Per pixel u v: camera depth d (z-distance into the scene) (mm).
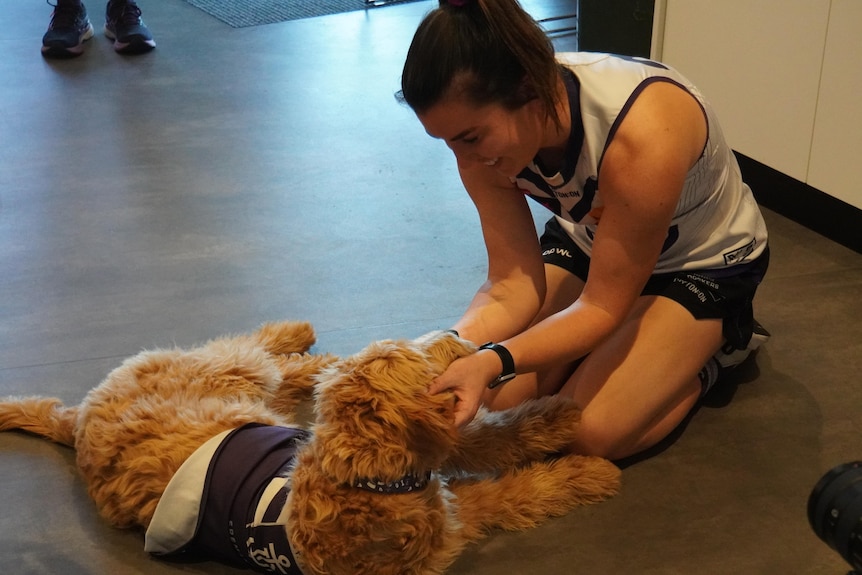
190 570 1432
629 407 1534
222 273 2289
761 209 2482
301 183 2748
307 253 2365
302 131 3107
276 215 2568
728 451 1632
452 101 1167
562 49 3572
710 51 2488
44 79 3652
